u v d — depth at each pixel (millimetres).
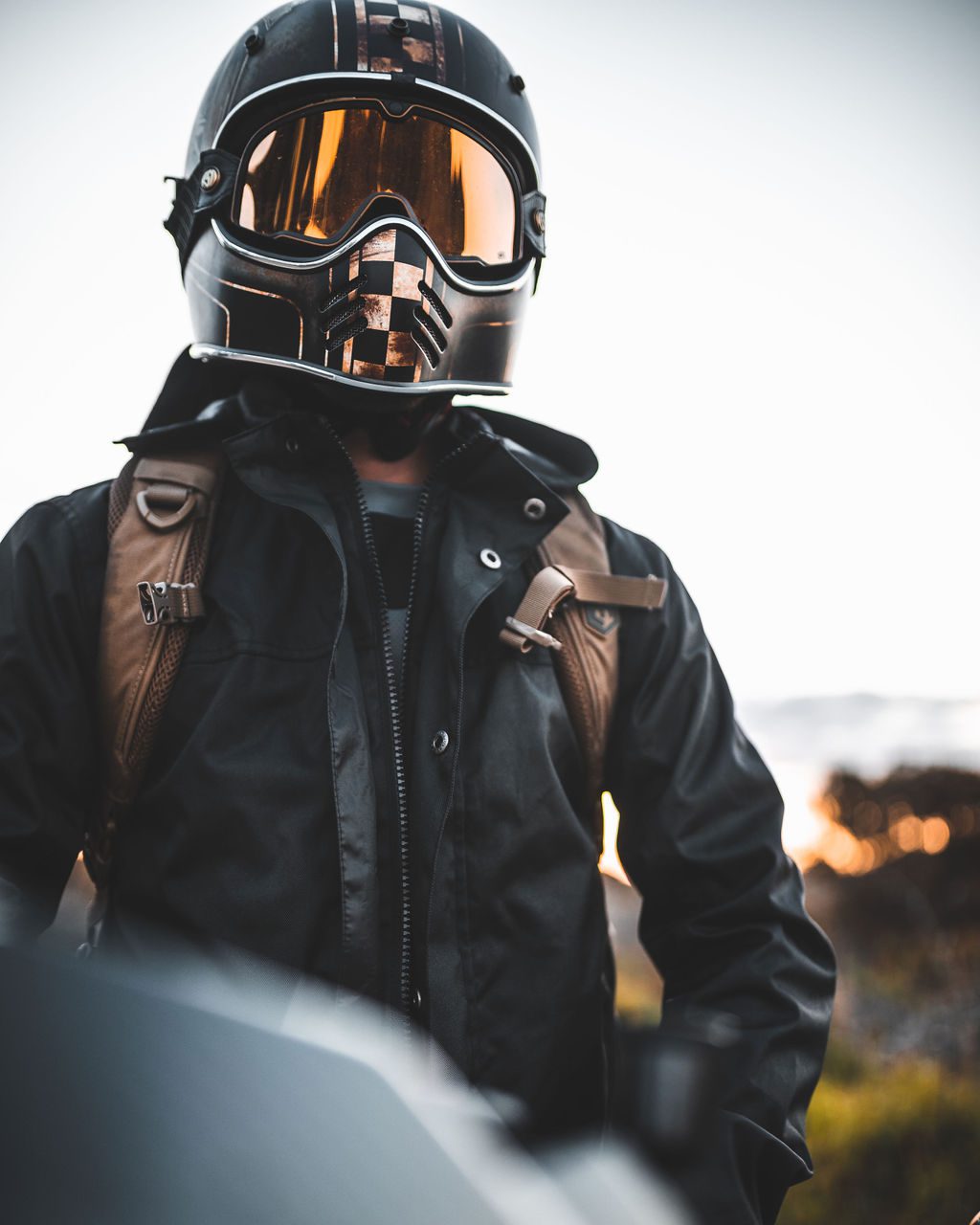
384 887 1241
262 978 1187
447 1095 516
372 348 1356
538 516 1390
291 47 1405
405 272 1350
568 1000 1271
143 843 1263
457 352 1431
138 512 1325
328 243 1370
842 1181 3346
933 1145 3432
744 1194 1088
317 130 1385
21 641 1266
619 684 1423
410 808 1262
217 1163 494
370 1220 479
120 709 1267
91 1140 504
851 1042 4520
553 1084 1249
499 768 1292
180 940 1215
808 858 7324
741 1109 1197
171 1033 511
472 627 1354
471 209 1432
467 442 1391
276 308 1385
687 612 1502
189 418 1601
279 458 1346
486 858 1266
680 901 1396
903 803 7035
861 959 5801
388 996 1220
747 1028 1276
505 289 1447
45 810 1250
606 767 1433
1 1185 505
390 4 1452
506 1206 483
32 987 525
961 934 5926
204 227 1445
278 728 1258
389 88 1380
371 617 1316
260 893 1202
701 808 1397
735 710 1503
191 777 1232
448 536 1365
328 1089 495
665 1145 645
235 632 1279
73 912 1595
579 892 1313
